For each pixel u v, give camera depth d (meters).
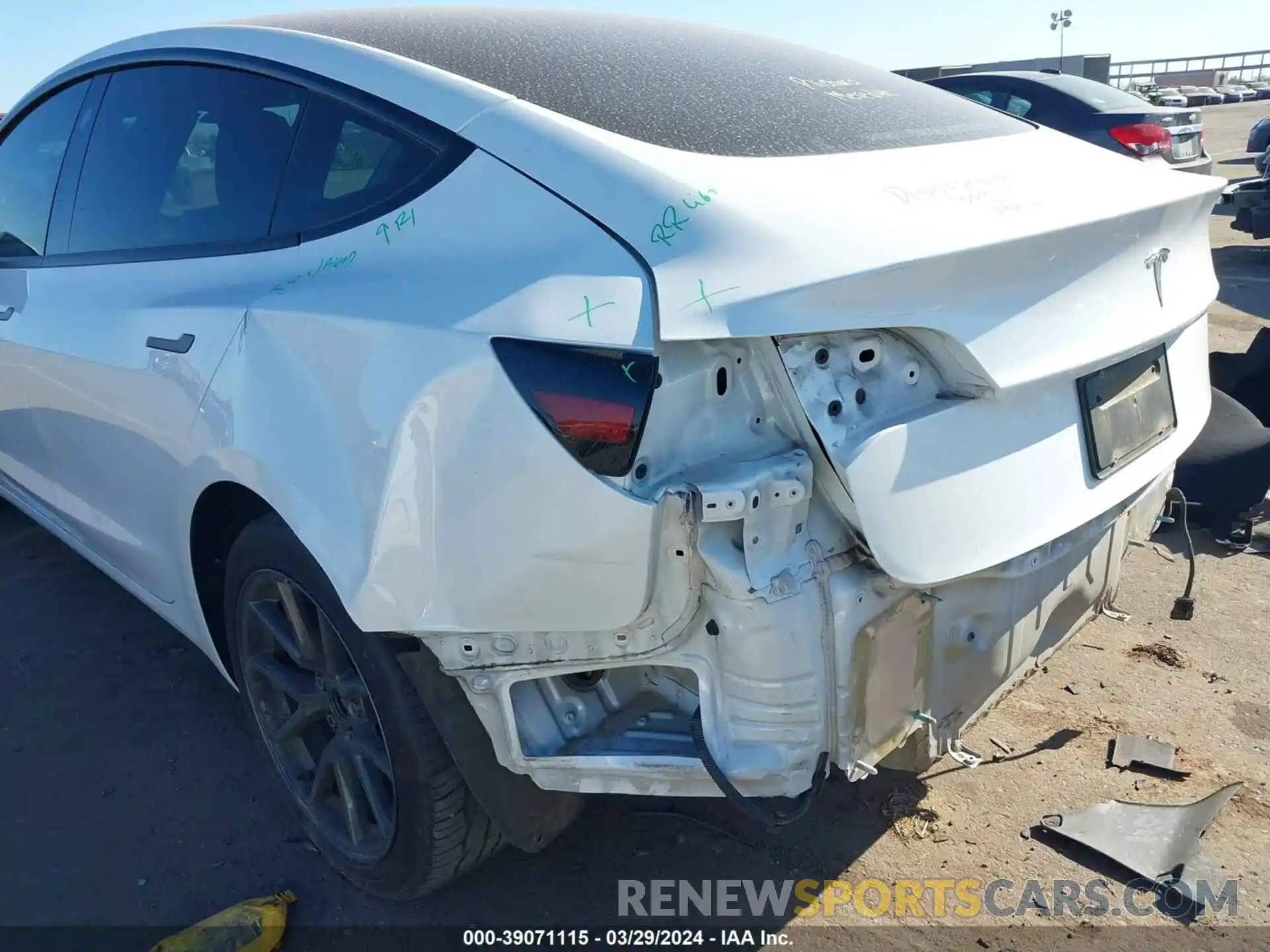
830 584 1.65
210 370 2.12
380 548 1.73
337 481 1.80
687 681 1.84
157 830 2.50
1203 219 2.32
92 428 2.68
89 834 2.49
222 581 2.49
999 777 2.58
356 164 2.07
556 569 1.63
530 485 1.60
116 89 2.83
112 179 2.77
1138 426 2.10
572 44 2.30
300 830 2.50
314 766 2.38
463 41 2.24
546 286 1.63
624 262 1.61
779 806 1.72
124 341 2.44
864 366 1.64
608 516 1.57
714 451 1.61
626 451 1.55
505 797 1.94
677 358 1.56
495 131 1.87
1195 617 3.31
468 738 1.87
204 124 2.47
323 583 1.97
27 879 2.34
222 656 2.57
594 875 2.32
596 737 1.84
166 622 3.49
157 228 2.57
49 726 2.93
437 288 1.75
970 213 1.78
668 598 1.63
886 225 1.67
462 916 2.21
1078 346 1.85
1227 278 8.58
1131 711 2.83
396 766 1.96
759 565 1.59
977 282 1.69
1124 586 3.54
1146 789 2.51
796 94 2.24
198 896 2.29
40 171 3.11
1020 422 1.80
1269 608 3.36
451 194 1.86
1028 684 2.97
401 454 1.70
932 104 2.44
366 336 1.78
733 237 1.60
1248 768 2.58
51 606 3.65
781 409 1.63
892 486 1.62
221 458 2.07
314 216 2.12
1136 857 2.27
